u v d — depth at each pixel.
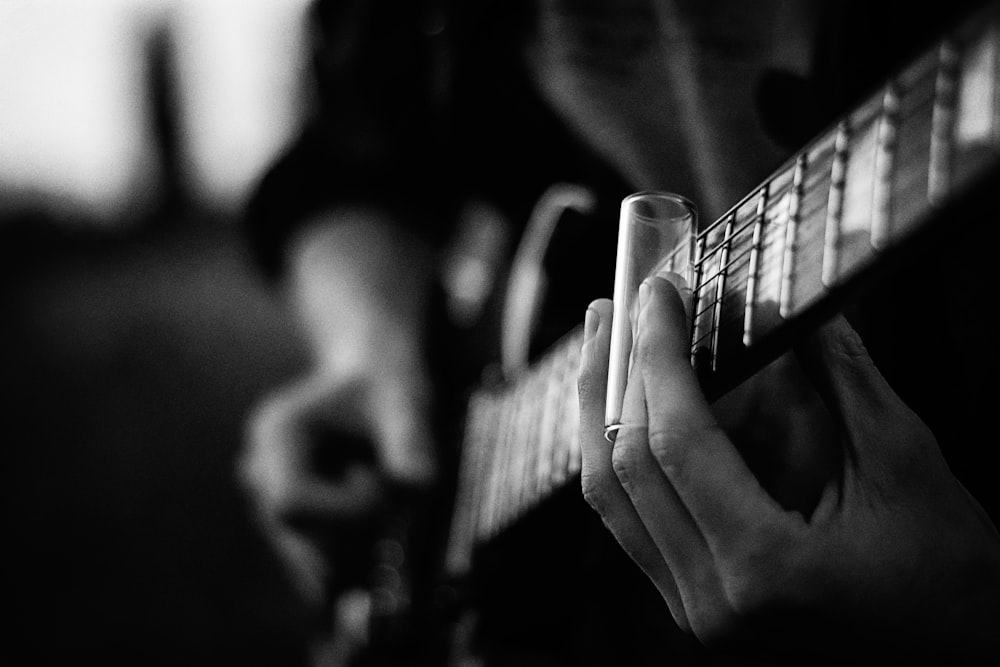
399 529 1.13
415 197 1.39
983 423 0.75
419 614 1.06
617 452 0.65
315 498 1.19
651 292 0.64
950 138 0.55
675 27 0.97
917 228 0.56
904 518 0.62
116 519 4.48
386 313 1.29
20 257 5.76
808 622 0.63
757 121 0.94
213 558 4.27
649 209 0.66
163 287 5.68
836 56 0.80
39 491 4.59
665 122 1.00
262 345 5.34
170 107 6.10
